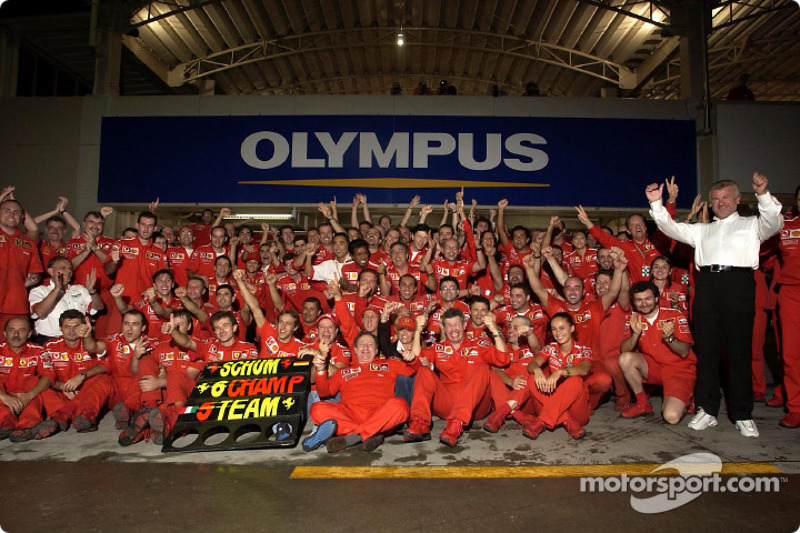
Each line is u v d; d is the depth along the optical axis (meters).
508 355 4.11
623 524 2.49
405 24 13.43
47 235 5.93
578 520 2.53
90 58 13.15
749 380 3.85
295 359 4.21
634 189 8.51
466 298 5.99
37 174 8.73
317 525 2.49
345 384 4.12
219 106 8.77
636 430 4.02
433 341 5.01
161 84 13.77
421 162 8.60
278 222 9.54
